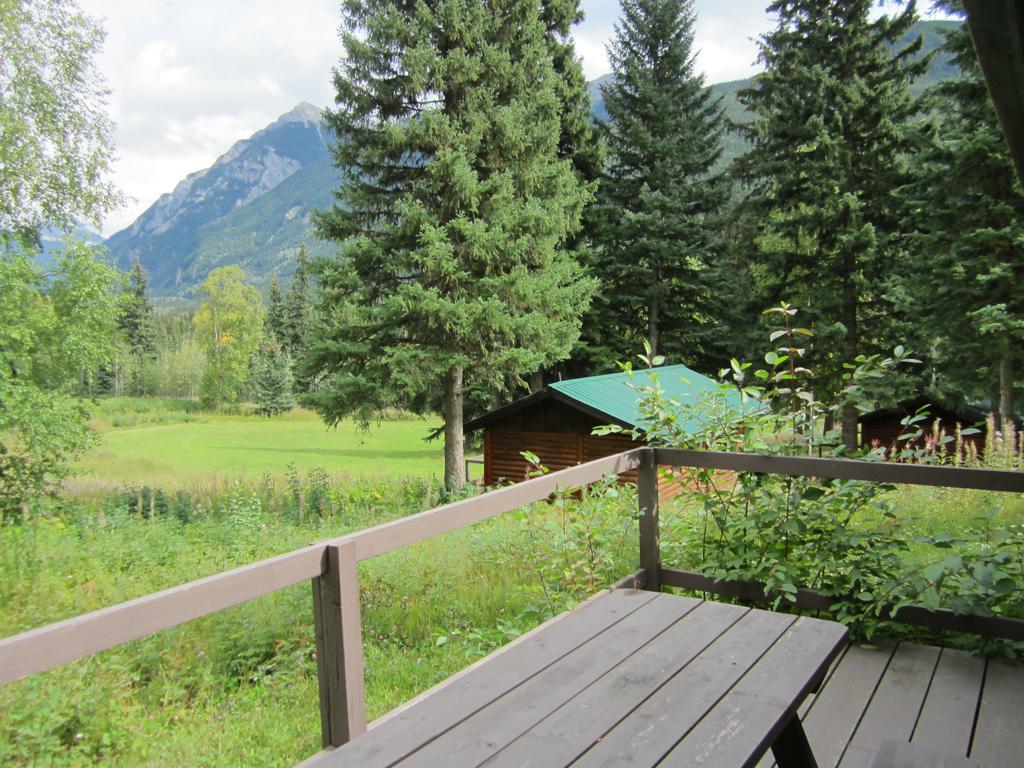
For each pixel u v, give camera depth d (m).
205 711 4.66
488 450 19.28
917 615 3.57
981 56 2.11
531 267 19.36
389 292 18.03
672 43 27.19
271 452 37.47
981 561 3.45
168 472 27.70
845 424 20.52
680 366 21.27
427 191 17.72
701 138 27.55
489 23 18.44
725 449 4.39
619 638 2.32
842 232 21.48
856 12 22.09
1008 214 15.77
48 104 16.33
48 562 8.07
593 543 4.41
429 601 6.57
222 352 64.94
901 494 8.45
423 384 17.45
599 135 25.50
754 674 1.98
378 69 18.12
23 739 3.80
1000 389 17.42
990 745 2.68
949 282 16.42
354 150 18.53
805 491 3.94
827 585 3.88
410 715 1.81
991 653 3.47
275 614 6.17
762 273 24.59
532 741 1.65
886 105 21.72
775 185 23.72
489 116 18.23
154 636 5.55
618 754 1.56
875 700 3.04
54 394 14.59
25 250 15.08
